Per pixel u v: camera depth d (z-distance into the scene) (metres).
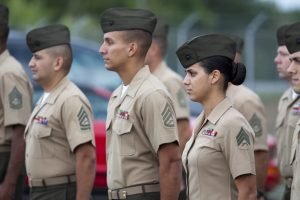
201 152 10.55
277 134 13.95
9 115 13.88
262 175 14.20
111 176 11.62
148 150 11.42
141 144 11.42
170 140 11.28
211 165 10.52
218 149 10.51
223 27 47.78
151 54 15.32
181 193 15.20
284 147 13.70
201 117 10.84
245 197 10.39
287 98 13.77
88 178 12.39
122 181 11.45
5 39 14.13
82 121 12.44
